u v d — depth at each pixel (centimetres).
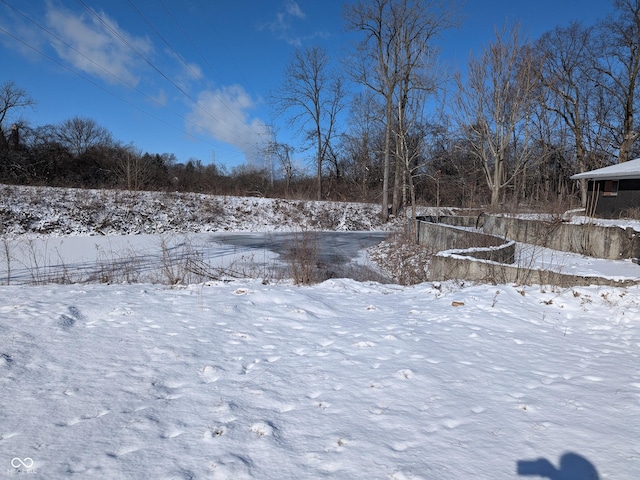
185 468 255
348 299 725
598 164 3672
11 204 2089
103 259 1407
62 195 2325
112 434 291
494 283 830
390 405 340
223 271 1148
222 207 2833
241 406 336
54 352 434
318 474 250
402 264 1424
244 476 247
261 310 623
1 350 428
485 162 2861
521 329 564
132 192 2628
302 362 433
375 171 4303
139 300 650
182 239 2059
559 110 3697
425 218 2469
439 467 257
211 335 508
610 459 268
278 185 4547
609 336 546
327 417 319
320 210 3169
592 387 379
